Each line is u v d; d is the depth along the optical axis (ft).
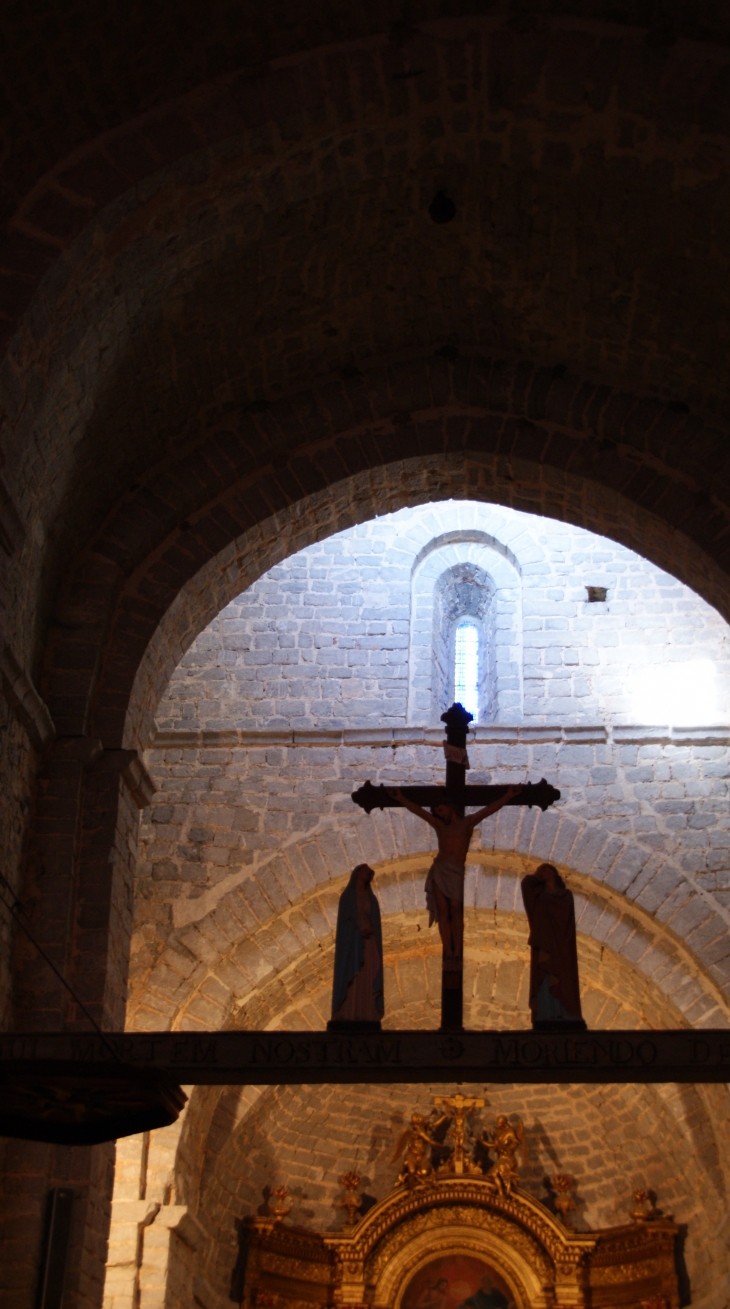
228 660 68.80
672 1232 72.84
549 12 35.94
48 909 39.27
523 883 34.71
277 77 36.58
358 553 71.00
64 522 42.45
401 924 66.44
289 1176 78.64
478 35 36.22
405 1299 76.43
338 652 68.90
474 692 71.82
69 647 42.70
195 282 40.60
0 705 37.45
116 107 36.11
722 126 35.91
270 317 43.42
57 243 35.73
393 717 67.26
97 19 34.40
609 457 45.06
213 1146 68.49
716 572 43.91
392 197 40.75
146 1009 62.18
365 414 46.24
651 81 35.96
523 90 37.09
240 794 65.77
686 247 39.70
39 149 35.83
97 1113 30.50
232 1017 64.59
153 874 64.18
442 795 36.11
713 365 42.50
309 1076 30.40
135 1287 58.80
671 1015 63.05
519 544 70.69
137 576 44.70
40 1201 36.24
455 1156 77.56
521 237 41.88
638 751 65.21
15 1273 35.37
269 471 46.06
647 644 67.92
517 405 45.75
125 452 44.11
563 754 65.46
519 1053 30.01
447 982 33.63
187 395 44.37
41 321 36.19
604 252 41.27
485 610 72.95
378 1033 30.48
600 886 62.64
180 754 66.54
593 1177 78.64
